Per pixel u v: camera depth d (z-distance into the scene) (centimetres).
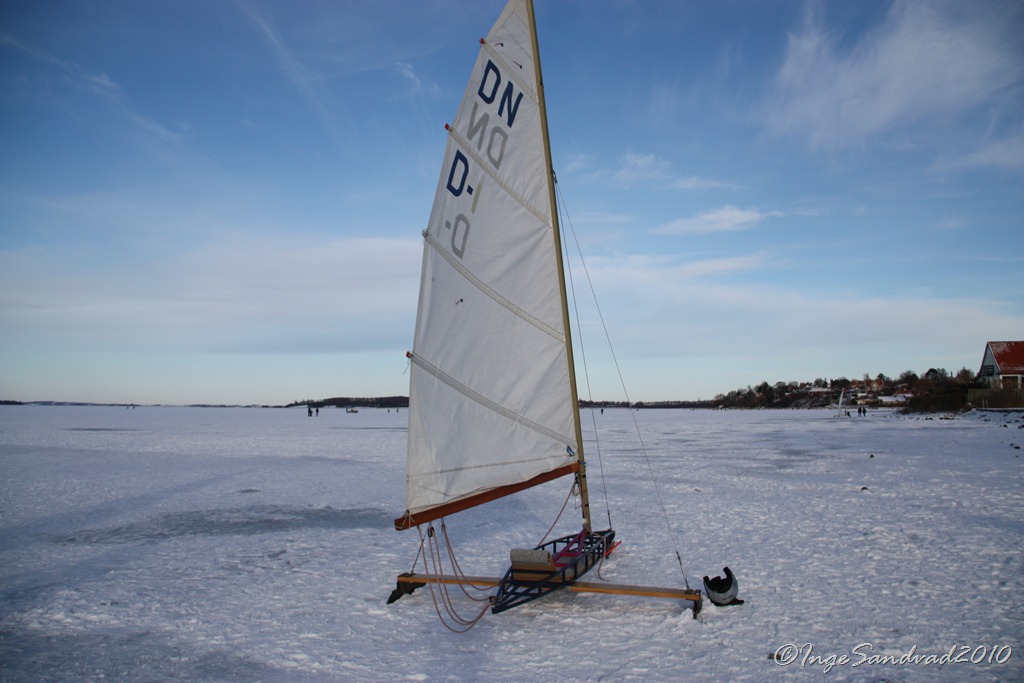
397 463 2723
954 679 576
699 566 988
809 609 779
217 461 2802
